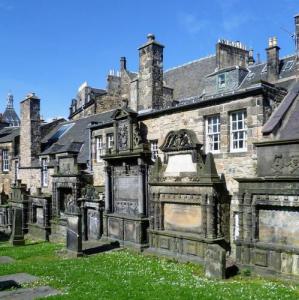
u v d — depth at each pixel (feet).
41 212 82.17
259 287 36.70
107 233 66.54
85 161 83.56
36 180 101.04
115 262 50.21
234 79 78.48
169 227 54.80
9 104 241.96
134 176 61.41
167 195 54.65
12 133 129.90
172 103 90.27
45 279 42.01
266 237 42.47
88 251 59.36
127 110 62.49
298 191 39.09
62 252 60.13
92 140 81.46
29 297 35.47
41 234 79.87
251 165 50.39
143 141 60.95
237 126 53.57
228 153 53.57
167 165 55.26
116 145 65.92
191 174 51.01
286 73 81.92
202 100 56.75
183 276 41.63
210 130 57.26
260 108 49.88
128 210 62.80
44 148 105.60
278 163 41.86
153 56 75.41
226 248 48.96
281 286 37.17
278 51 82.94
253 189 43.04
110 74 135.33
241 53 105.60
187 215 51.90
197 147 50.78
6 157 125.18
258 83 50.24
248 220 43.55
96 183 79.51
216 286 37.19
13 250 65.46
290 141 40.63
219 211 48.60
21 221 73.77
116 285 37.76
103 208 67.77
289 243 40.32
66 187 78.28
